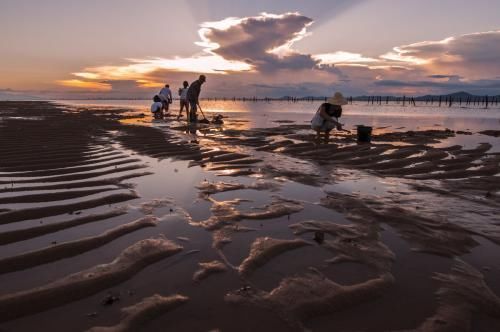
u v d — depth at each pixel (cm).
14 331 185
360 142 922
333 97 934
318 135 944
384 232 327
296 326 192
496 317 205
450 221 355
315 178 531
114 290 223
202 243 294
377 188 479
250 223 342
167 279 237
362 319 200
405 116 2342
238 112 2720
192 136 1002
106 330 185
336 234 320
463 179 539
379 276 248
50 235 302
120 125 1285
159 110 1702
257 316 200
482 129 1357
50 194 414
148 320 194
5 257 260
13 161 590
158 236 305
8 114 1792
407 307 212
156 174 532
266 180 510
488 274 255
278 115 2264
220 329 188
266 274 248
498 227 341
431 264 268
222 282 235
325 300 216
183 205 389
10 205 373
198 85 1490
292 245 295
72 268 248
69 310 202
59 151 688
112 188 446
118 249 279
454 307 213
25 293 216
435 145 884
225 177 523
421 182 516
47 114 1848
